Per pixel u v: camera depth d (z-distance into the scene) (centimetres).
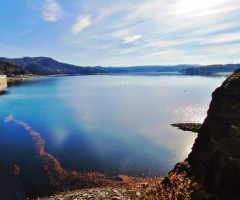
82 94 11256
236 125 800
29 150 3020
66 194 1839
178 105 7294
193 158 931
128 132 4003
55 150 3028
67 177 2225
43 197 1858
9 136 3731
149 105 7394
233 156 752
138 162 2602
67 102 8312
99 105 7512
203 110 6297
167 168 2441
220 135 830
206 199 741
